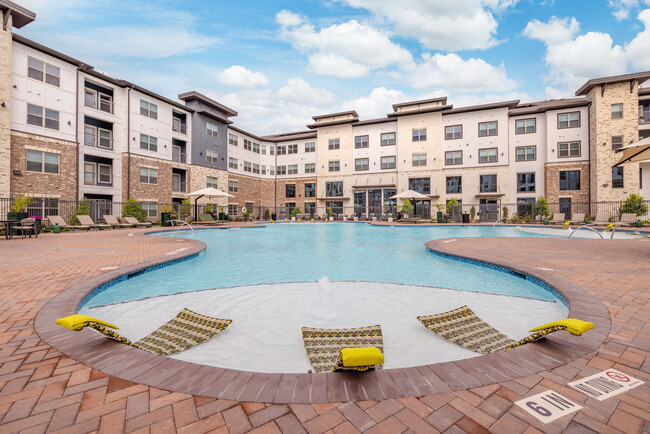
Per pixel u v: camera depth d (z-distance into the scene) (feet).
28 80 56.39
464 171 93.04
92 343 8.45
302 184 120.06
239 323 11.90
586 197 79.36
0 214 50.31
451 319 11.27
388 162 104.22
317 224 85.76
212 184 98.48
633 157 23.99
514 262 21.62
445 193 95.20
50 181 59.47
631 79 71.36
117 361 7.39
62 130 61.46
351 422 5.20
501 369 6.89
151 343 9.72
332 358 8.63
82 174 65.87
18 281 16.34
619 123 73.20
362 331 10.32
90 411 5.52
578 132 80.59
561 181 82.28
